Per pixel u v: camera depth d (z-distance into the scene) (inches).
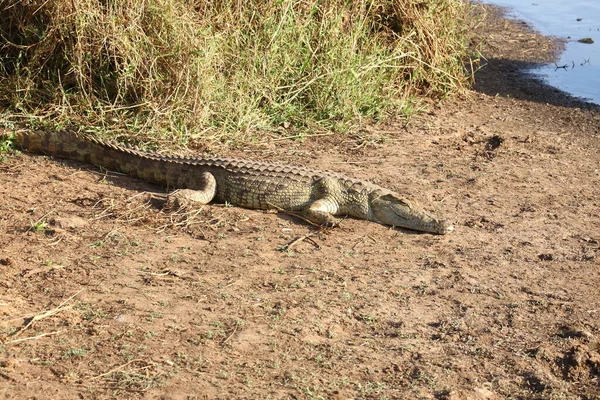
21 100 663.8
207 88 689.0
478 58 975.0
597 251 523.2
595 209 601.3
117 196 549.6
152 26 689.6
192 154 645.9
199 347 374.0
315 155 682.2
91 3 674.8
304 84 759.7
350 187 562.9
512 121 831.7
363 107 792.9
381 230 544.1
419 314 426.6
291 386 348.5
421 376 366.3
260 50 764.6
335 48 786.2
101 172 593.3
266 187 558.6
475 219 566.6
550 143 762.2
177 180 576.1
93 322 386.9
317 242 511.5
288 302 425.1
